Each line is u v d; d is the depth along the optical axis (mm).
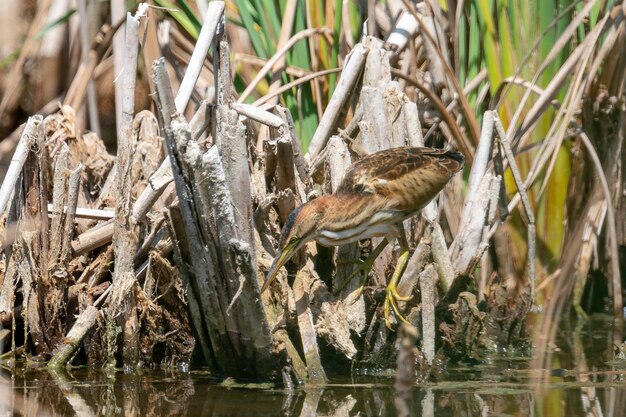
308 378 9648
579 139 13047
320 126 11102
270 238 10094
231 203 9125
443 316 10867
